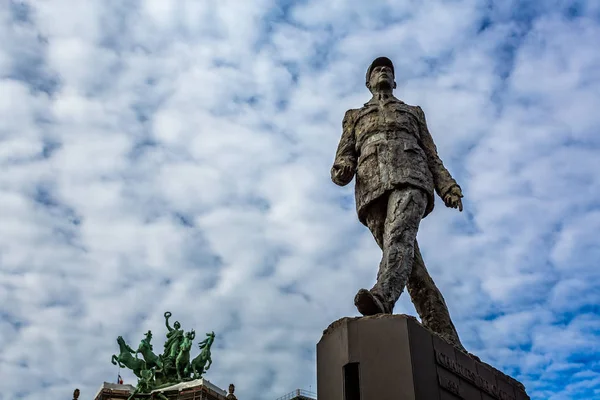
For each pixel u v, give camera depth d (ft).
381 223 24.13
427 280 24.58
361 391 17.69
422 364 18.29
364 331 18.66
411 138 25.02
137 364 152.76
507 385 22.54
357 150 25.84
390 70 27.81
